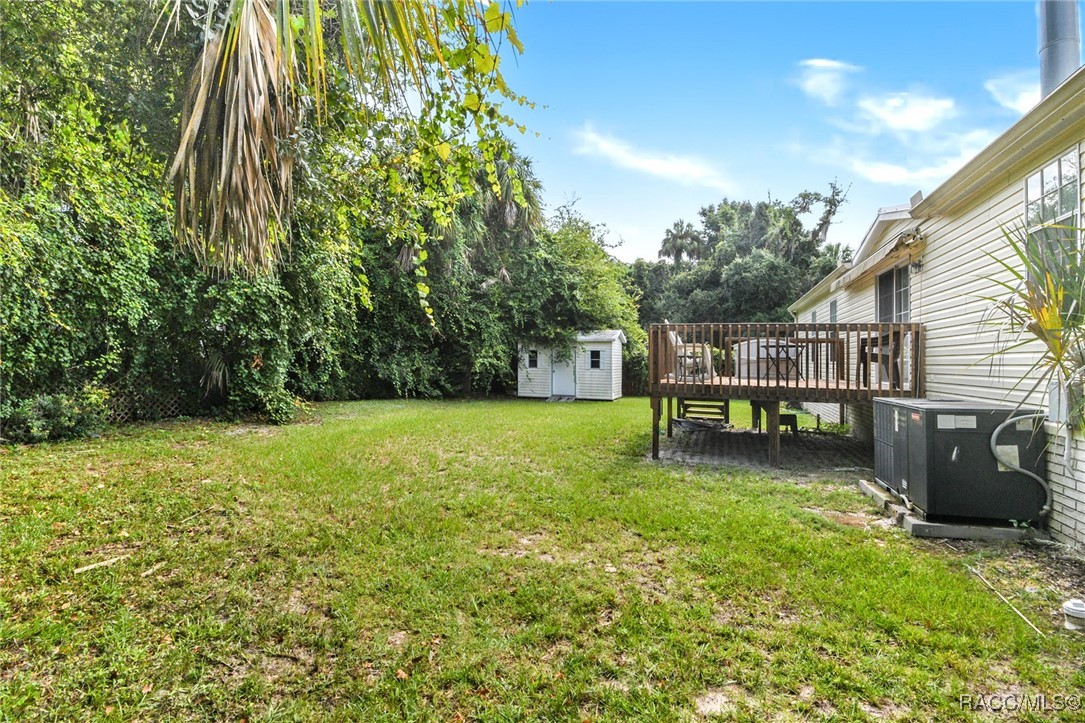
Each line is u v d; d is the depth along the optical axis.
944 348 5.33
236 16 1.43
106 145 3.80
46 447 5.83
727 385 6.30
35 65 3.05
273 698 1.93
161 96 3.09
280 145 2.03
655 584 2.84
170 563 3.01
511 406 13.19
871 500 4.55
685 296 24.62
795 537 3.53
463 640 2.29
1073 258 2.95
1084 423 3.06
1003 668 2.08
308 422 9.09
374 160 3.31
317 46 1.37
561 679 2.03
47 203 5.58
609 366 16.00
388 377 13.73
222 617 2.46
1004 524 3.60
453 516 3.98
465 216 13.57
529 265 15.73
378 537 3.51
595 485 4.96
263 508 4.03
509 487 4.86
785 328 6.31
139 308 7.15
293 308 8.73
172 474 4.88
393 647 2.25
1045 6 4.66
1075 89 3.11
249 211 1.57
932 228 5.62
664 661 2.13
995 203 4.42
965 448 3.63
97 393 6.96
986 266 4.54
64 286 6.36
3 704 1.81
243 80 1.41
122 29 2.99
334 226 3.76
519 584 2.83
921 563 3.11
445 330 14.59
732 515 4.00
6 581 2.67
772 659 2.14
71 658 2.10
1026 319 3.34
